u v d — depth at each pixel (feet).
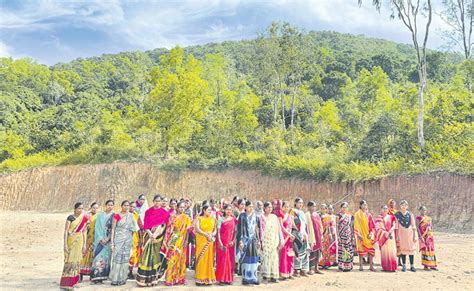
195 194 110.83
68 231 28.68
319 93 202.08
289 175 99.04
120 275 30.27
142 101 188.75
